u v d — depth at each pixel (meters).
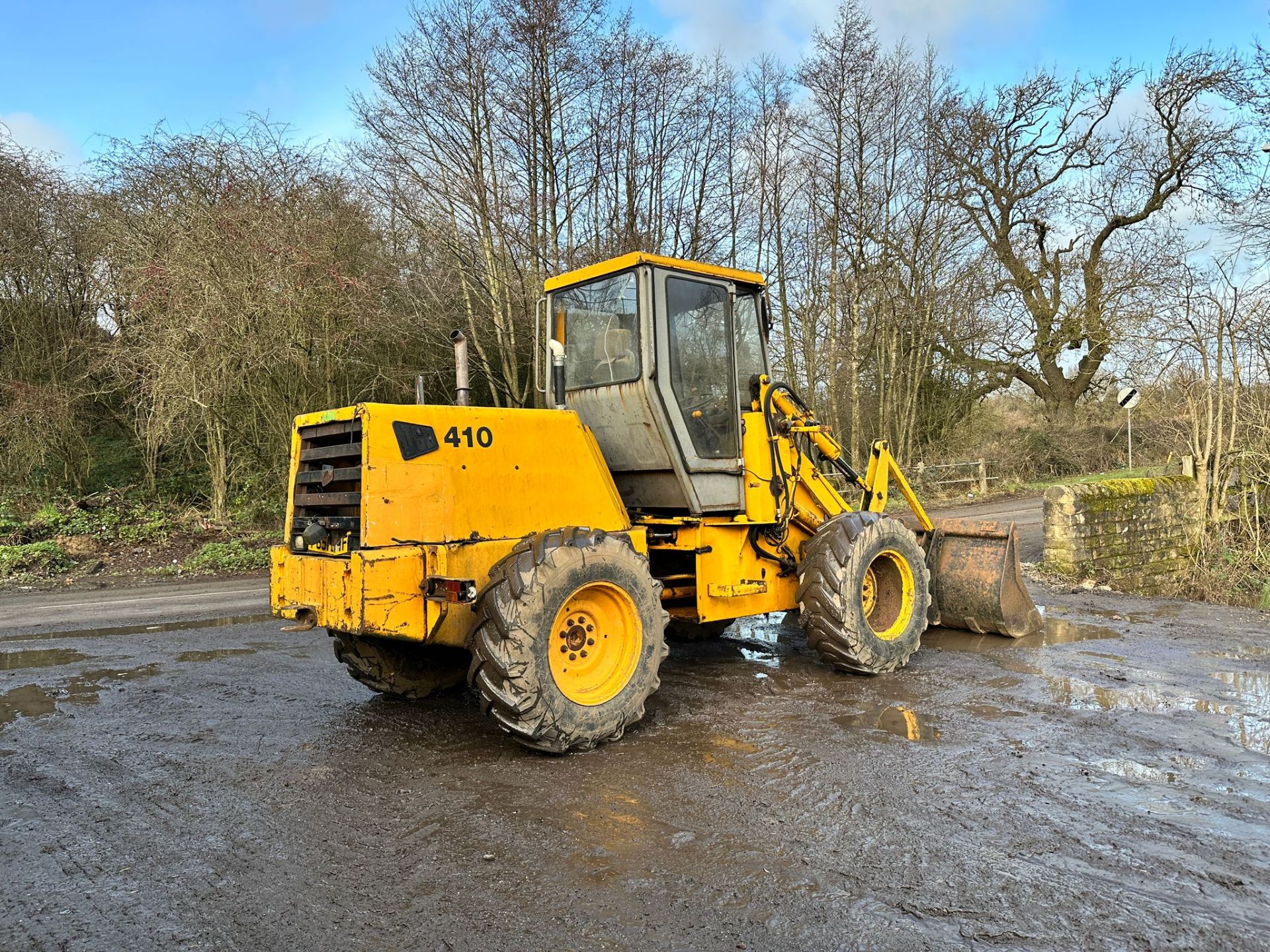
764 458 5.54
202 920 2.58
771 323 5.64
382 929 2.53
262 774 3.87
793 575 5.92
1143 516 10.53
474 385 16.88
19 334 14.86
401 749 4.21
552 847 3.06
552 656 4.10
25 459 14.11
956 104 20.69
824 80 19.98
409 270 15.74
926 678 5.45
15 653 6.52
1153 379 12.55
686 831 3.18
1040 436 23.69
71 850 3.08
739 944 2.42
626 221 17.92
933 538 6.96
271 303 12.76
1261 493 10.74
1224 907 2.60
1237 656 5.97
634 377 4.92
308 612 4.20
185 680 5.64
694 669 5.78
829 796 3.50
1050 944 2.41
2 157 14.52
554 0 15.55
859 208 20.22
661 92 17.88
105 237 14.33
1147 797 3.46
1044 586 9.19
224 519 13.99
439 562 4.13
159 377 12.75
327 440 4.41
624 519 4.98
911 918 2.55
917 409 23.92
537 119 16.20
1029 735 4.26
